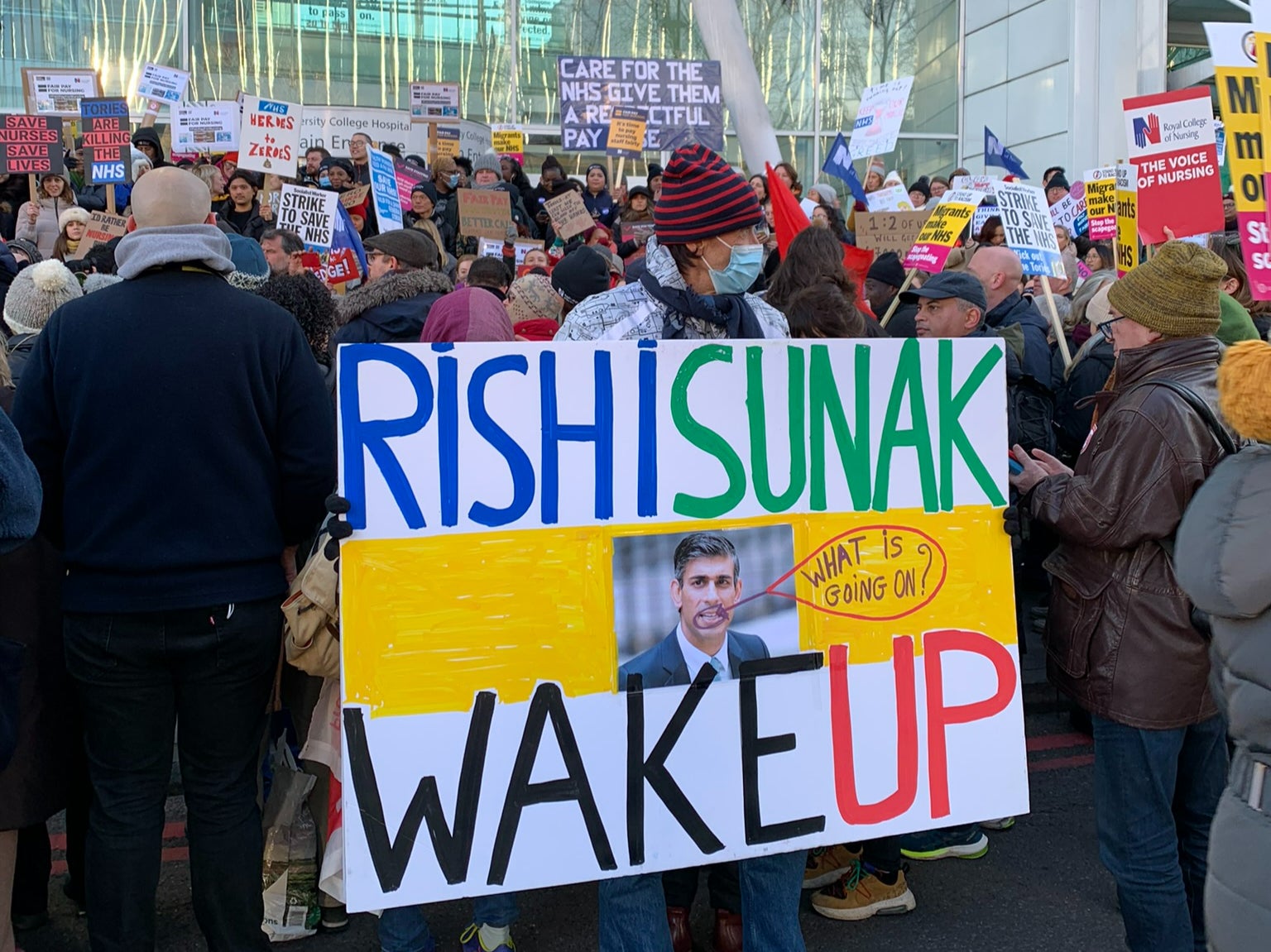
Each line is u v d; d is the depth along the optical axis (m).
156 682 2.56
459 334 3.07
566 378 2.52
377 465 2.43
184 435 2.49
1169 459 2.56
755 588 2.64
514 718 2.49
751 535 2.64
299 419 2.65
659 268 2.64
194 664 2.55
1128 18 14.11
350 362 2.41
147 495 2.48
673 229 2.54
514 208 9.93
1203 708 2.67
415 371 2.44
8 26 13.92
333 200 6.43
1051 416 4.00
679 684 2.59
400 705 2.43
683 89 8.98
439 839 2.44
